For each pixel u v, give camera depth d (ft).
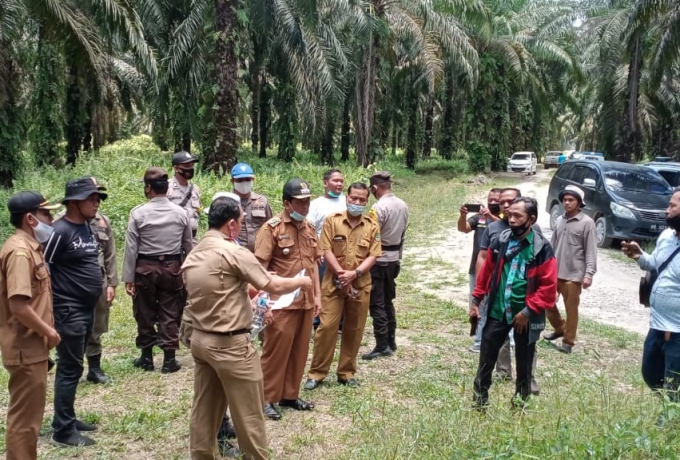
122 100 97.55
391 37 79.20
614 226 42.73
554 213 51.21
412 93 102.78
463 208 21.43
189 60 60.03
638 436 10.84
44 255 13.71
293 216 16.07
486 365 15.28
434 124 168.35
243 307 12.31
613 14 83.66
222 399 12.89
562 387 17.46
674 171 53.21
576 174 49.08
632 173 46.03
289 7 59.62
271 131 116.16
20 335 12.06
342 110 94.32
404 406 16.78
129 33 39.83
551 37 102.73
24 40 60.03
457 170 105.91
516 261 14.73
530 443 11.64
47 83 60.44
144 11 60.95
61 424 14.20
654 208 42.32
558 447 10.97
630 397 15.67
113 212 38.70
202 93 53.06
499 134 105.09
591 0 95.66
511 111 119.55
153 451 14.21
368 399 17.08
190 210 20.51
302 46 62.59
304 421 15.78
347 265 17.78
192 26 57.36
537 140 161.27
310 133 72.38
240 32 52.08
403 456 12.48
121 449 14.23
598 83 96.22
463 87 103.81
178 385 18.10
